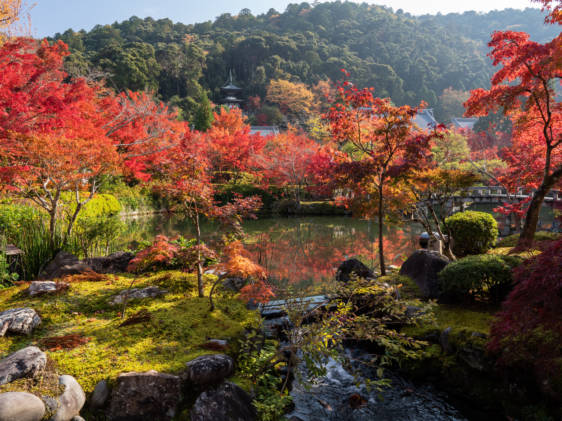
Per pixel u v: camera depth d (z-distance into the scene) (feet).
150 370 12.65
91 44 283.18
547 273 10.68
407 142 26.86
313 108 240.12
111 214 71.67
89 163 28.22
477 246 32.12
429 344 17.72
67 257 25.04
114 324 16.56
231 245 18.21
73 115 28.02
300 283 31.86
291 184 103.65
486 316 18.38
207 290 21.75
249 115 261.65
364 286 19.49
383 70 304.30
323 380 17.26
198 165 20.12
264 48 308.40
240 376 14.38
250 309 20.30
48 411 10.11
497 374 14.89
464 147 95.81
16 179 25.89
